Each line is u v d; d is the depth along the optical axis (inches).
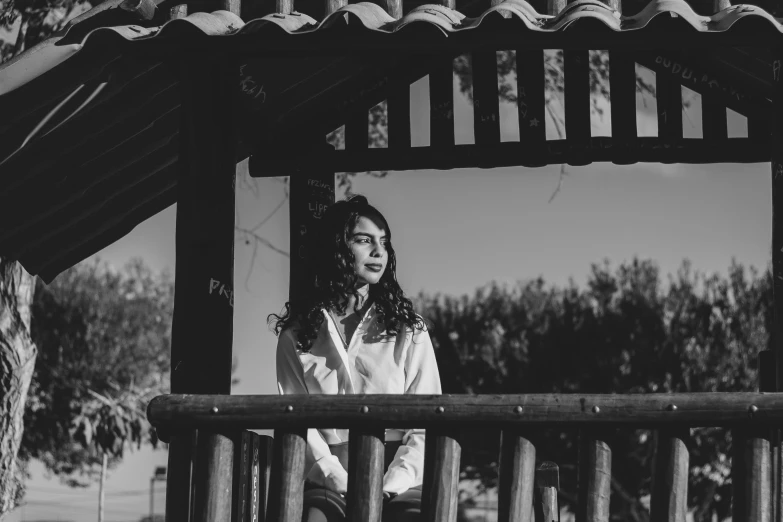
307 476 150.7
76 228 233.3
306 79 220.4
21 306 340.8
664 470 133.9
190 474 146.4
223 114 170.6
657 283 1013.8
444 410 135.5
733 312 986.7
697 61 220.8
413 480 149.7
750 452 133.4
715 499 901.2
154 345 1246.9
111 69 167.2
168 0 162.4
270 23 149.1
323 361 158.4
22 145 173.8
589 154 222.8
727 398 132.4
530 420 134.1
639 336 987.9
